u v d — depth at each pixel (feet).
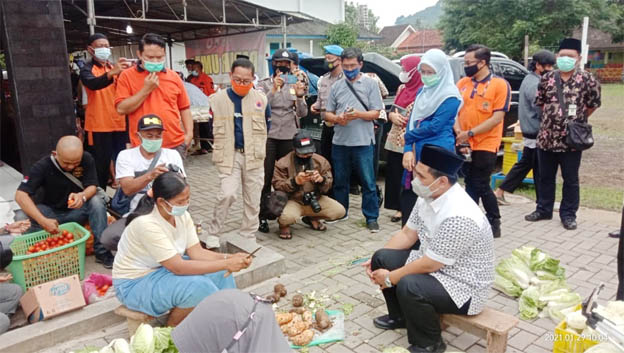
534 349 10.23
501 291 12.84
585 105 17.03
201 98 30.27
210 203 22.13
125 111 13.98
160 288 10.07
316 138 23.68
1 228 12.98
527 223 18.53
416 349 10.07
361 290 13.05
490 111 15.80
